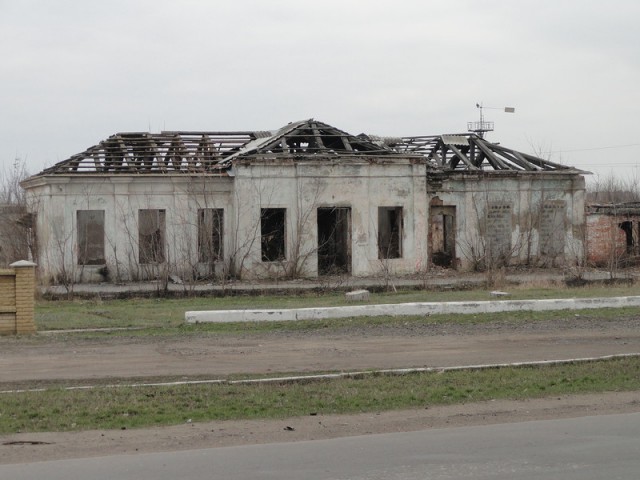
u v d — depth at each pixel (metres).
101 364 15.19
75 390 12.84
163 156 36.53
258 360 15.66
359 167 36.88
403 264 37.50
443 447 9.75
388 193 37.28
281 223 38.56
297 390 12.97
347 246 37.28
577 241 41.00
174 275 34.44
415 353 16.47
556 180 40.81
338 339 18.22
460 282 32.03
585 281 31.89
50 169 35.50
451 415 11.60
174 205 35.19
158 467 8.92
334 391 12.89
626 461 9.12
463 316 21.88
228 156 37.81
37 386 13.27
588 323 20.70
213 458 9.30
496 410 11.90
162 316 22.69
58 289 30.42
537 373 14.41
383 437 10.31
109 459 9.30
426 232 37.78
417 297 27.36
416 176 37.56
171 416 11.33
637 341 18.00
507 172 40.16
